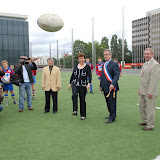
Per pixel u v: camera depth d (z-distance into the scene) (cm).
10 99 721
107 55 415
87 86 442
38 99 712
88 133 353
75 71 454
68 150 285
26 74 529
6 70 602
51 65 511
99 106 581
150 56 359
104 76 416
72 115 484
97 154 271
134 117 458
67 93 847
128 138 326
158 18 8725
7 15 3925
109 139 323
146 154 268
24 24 4047
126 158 258
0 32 3847
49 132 362
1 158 264
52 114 497
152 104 358
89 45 7894
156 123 406
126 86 1066
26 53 4122
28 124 414
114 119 427
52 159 259
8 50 3944
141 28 9575
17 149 291
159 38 8731
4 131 371
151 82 350
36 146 301
